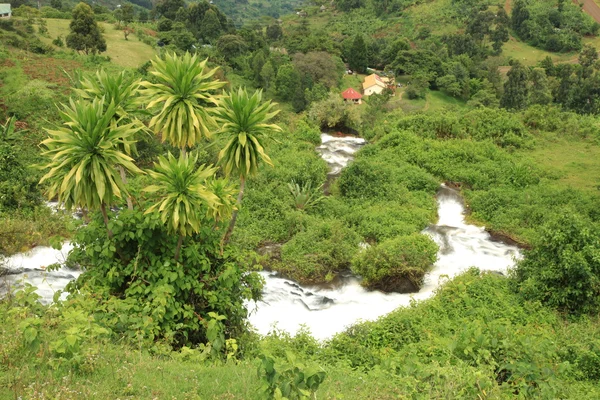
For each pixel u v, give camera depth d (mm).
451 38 86500
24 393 6902
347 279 20406
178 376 8438
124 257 12852
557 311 16234
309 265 20625
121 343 9945
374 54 83625
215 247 13609
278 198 25969
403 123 36062
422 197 27109
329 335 17000
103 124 11781
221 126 15805
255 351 11828
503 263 21344
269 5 193625
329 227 22672
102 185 11719
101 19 76625
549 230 16984
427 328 15117
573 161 31438
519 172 28188
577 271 15773
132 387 7730
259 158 16500
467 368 10211
